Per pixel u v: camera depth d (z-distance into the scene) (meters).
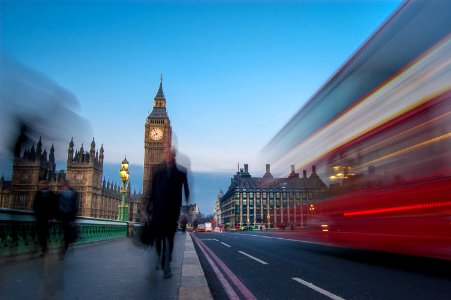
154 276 6.36
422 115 6.84
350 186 9.55
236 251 13.20
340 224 10.15
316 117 11.97
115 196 162.75
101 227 17.16
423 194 6.82
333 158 10.56
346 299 5.11
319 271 7.87
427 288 5.84
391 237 7.78
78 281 5.82
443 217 6.36
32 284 5.51
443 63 6.40
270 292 5.62
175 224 6.45
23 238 9.08
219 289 5.91
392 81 7.79
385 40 8.02
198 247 15.48
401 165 7.47
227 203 172.50
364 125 8.87
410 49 7.18
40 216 7.16
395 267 8.41
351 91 9.59
